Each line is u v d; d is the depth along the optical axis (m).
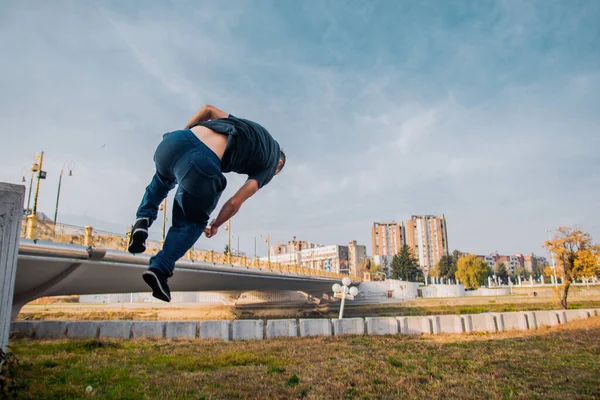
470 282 100.94
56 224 18.45
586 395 7.88
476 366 10.91
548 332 20.00
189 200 2.03
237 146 2.18
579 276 33.66
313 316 56.19
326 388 8.44
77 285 22.69
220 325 17.91
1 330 5.96
